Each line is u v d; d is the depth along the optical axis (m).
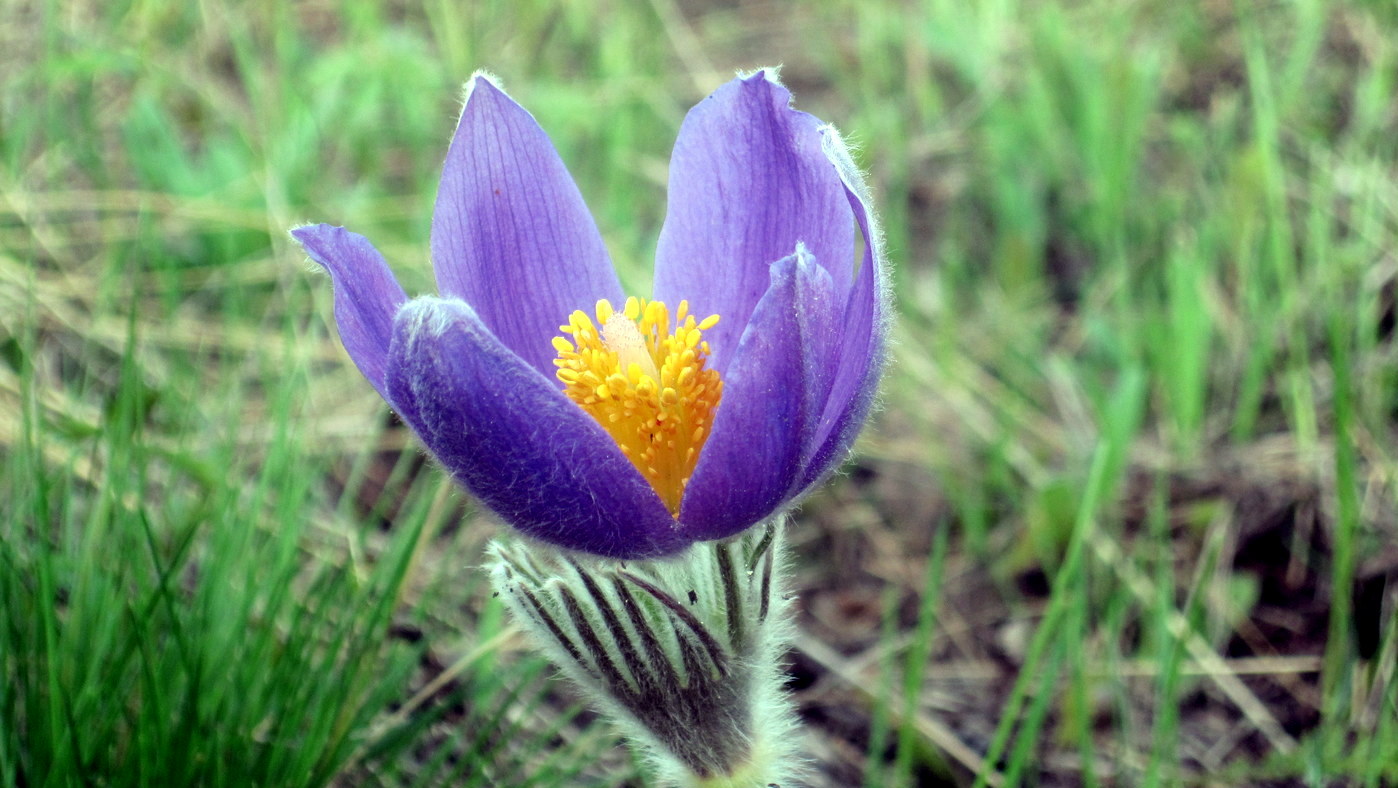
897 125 0.45
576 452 0.19
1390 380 0.34
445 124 0.46
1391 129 0.41
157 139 0.41
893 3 0.52
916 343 0.38
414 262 0.38
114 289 0.36
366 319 0.20
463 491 0.20
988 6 0.49
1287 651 0.30
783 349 0.19
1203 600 0.31
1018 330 0.38
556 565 0.21
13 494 0.28
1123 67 0.40
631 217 0.41
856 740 0.30
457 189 0.22
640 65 0.49
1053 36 0.44
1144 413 0.36
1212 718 0.30
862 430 0.21
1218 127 0.43
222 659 0.25
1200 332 0.34
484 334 0.19
